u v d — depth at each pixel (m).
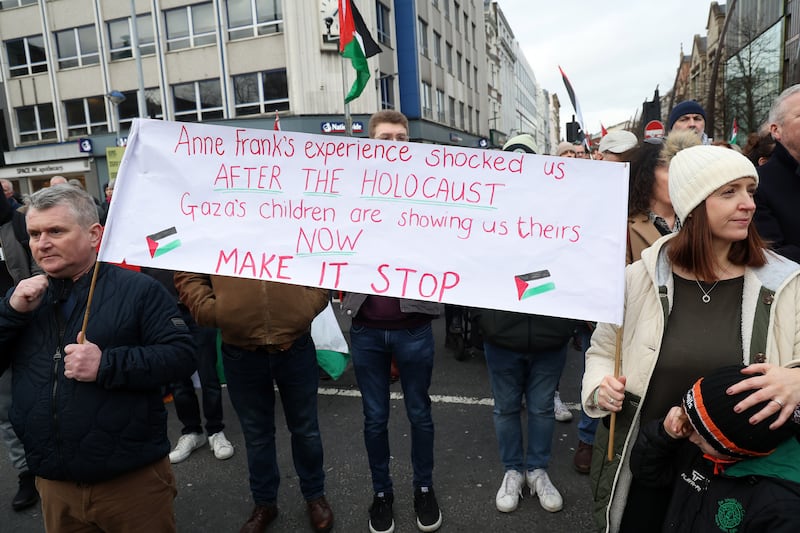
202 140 1.96
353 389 4.33
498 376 2.62
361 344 2.44
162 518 1.84
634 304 1.68
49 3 20.16
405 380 2.46
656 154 2.56
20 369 1.72
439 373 4.62
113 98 17.64
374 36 18.94
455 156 1.89
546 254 1.80
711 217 1.48
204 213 1.95
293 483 2.95
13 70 21.12
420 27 23.42
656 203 2.60
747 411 1.24
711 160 1.48
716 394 1.28
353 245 1.94
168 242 1.91
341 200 1.95
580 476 2.90
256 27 18.09
